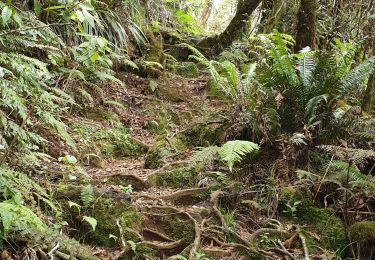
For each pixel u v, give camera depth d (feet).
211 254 10.86
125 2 25.27
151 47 27.30
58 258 9.12
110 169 15.51
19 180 9.37
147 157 16.47
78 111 19.27
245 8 31.76
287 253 11.24
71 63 20.03
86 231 10.87
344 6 25.70
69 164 14.02
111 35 23.32
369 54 22.07
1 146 10.04
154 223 11.74
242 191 13.67
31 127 13.87
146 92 23.77
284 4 26.63
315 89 15.01
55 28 19.27
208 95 24.09
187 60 31.19
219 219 12.30
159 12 32.60
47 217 10.30
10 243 8.82
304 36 21.40
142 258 10.43
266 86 15.83
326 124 14.88
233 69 16.99
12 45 13.51
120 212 11.46
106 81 22.25
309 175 13.50
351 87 14.88
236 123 16.75
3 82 11.00
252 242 11.53
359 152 11.84
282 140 14.39
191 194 13.50
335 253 11.43
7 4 9.89
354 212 12.65
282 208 13.20
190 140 17.79
